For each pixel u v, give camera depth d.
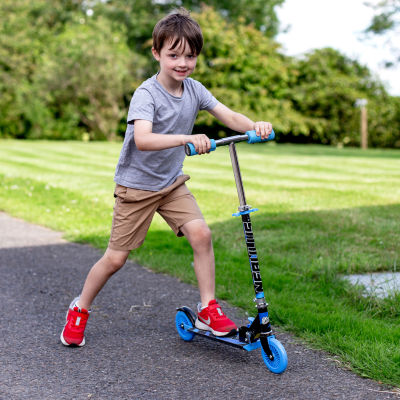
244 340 2.71
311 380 2.55
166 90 2.74
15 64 25.89
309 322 3.18
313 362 2.74
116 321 3.43
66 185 9.18
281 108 27.86
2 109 26.19
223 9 34.34
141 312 3.59
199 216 2.89
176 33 2.60
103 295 3.94
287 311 3.38
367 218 5.95
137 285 4.16
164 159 2.83
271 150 19.67
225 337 2.77
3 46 25.52
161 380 2.58
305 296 3.73
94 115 28.19
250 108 27.59
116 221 2.91
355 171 11.41
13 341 3.08
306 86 28.88
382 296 3.62
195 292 4.00
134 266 4.65
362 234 5.28
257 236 5.36
